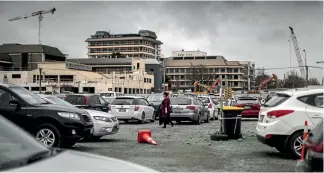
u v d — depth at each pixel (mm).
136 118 21828
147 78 103500
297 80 105562
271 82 107562
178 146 12461
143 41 168875
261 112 10688
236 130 14133
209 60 148500
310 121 9688
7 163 3760
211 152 11211
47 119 10477
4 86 10727
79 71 94750
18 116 10422
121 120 23406
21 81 91500
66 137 10539
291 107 9836
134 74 97625
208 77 130125
